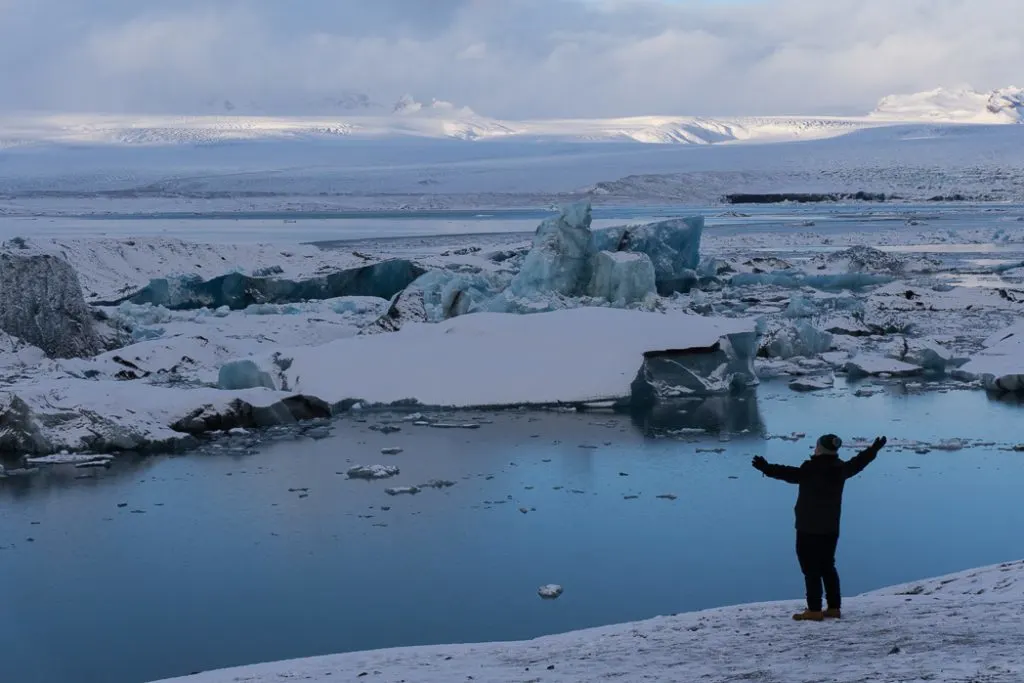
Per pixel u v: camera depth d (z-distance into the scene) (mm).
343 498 20094
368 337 31547
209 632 13766
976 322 45656
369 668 9344
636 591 14961
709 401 29531
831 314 47812
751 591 14875
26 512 19500
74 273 36375
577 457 23125
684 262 58344
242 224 150125
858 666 7141
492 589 15148
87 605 14828
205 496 20391
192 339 35188
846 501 19531
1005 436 24766
